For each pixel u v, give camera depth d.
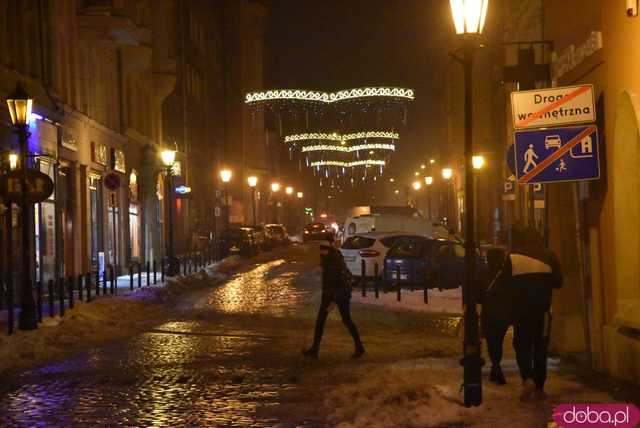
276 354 16.06
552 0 16.16
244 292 31.11
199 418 10.73
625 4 11.38
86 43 36.66
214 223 76.62
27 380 13.69
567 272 15.37
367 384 11.84
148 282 32.66
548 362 13.86
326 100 57.69
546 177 11.97
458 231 76.69
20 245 27.61
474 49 11.13
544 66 16.98
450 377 12.62
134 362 15.35
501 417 9.84
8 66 27.05
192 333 19.39
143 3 46.22
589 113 11.98
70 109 33.28
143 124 48.91
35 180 19.66
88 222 36.06
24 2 29.11
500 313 11.11
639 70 10.90
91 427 10.35
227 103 89.81
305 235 85.19
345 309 15.59
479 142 59.72
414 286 30.03
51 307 21.08
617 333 12.12
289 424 10.31
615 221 12.00
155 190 50.41
